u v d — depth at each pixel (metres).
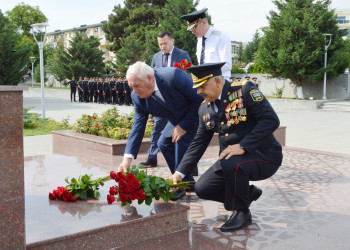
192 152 3.21
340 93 22.88
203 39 5.13
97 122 7.59
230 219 3.10
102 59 40.66
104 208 2.98
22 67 26.52
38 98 31.22
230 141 2.99
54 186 3.72
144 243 2.75
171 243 2.77
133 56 36.00
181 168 3.18
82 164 4.90
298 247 2.75
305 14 21.64
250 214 3.20
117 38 43.66
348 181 4.76
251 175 2.96
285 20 21.89
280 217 3.41
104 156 6.19
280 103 21.00
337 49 22.67
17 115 2.04
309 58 21.58
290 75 22.69
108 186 3.65
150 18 40.41
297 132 11.26
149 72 3.32
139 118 3.66
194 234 2.96
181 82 3.49
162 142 4.12
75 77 39.91
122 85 24.41
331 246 2.78
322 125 13.13
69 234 2.42
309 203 3.85
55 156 5.49
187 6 29.14
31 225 2.58
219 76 2.92
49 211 2.88
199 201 3.86
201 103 3.52
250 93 2.88
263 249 2.70
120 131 6.98
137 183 2.83
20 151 2.07
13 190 2.06
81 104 24.86
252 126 2.94
